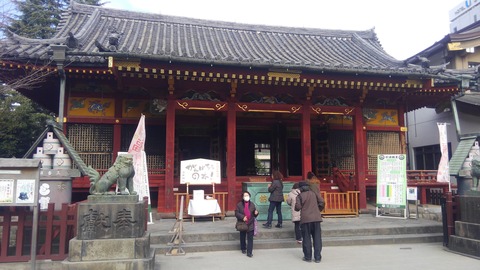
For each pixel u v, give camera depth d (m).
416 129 22.08
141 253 6.57
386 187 13.03
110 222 6.63
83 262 6.28
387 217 12.90
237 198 14.23
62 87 11.63
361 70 12.46
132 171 7.14
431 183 15.83
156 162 14.48
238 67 11.87
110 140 13.98
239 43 17.42
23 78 11.81
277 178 10.97
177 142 16.02
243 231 8.57
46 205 7.77
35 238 6.61
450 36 19.69
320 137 17.06
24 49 11.74
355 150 14.52
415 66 13.70
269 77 12.31
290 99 14.52
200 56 11.52
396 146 16.66
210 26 19.28
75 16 17.80
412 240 10.25
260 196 12.50
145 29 17.30
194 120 16.17
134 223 6.72
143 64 11.20
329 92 14.13
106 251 6.46
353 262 7.91
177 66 11.46
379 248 9.50
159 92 13.02
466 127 18.00
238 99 13.65
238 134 17.64
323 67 12.16
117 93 14.16
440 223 11.47
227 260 8.08
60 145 8.12
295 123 17.44
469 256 8.45
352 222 11.77
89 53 10.94
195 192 11.81
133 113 14.31
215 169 12.30
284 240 9.77
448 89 14.65
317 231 8.01
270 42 18.42
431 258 8.32
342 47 19.02
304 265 7.64
